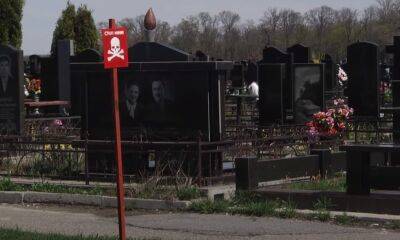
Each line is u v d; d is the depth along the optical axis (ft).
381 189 33.32
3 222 32.40
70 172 42.96
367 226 30.17
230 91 103.19
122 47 21.93
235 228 29.86
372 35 216.95
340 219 31.01
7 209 36.42
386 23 230.27
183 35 245.65
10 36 99.09
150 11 49.52
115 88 21.74
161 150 39.88
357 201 32.42
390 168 32.58
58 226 31.32
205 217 32.58
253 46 231.30
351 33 224.94
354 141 55.06
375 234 28.45
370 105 58.44
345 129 55.52
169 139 41.47
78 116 63.67
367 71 58.39
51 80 75.20
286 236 28.25
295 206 34.04
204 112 40.55
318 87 62.18
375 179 32.94
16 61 49.55
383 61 121.49
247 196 35.17
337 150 48.88
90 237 27.27
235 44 236.43
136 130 42.39
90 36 127.44
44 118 60.85
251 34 241.96
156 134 41.88
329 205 33.14
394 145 32.58
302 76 61.72
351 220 30.89
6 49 49.88
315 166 41.91
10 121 49.93
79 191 38.47
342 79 99.25
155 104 41.88
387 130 54.90
